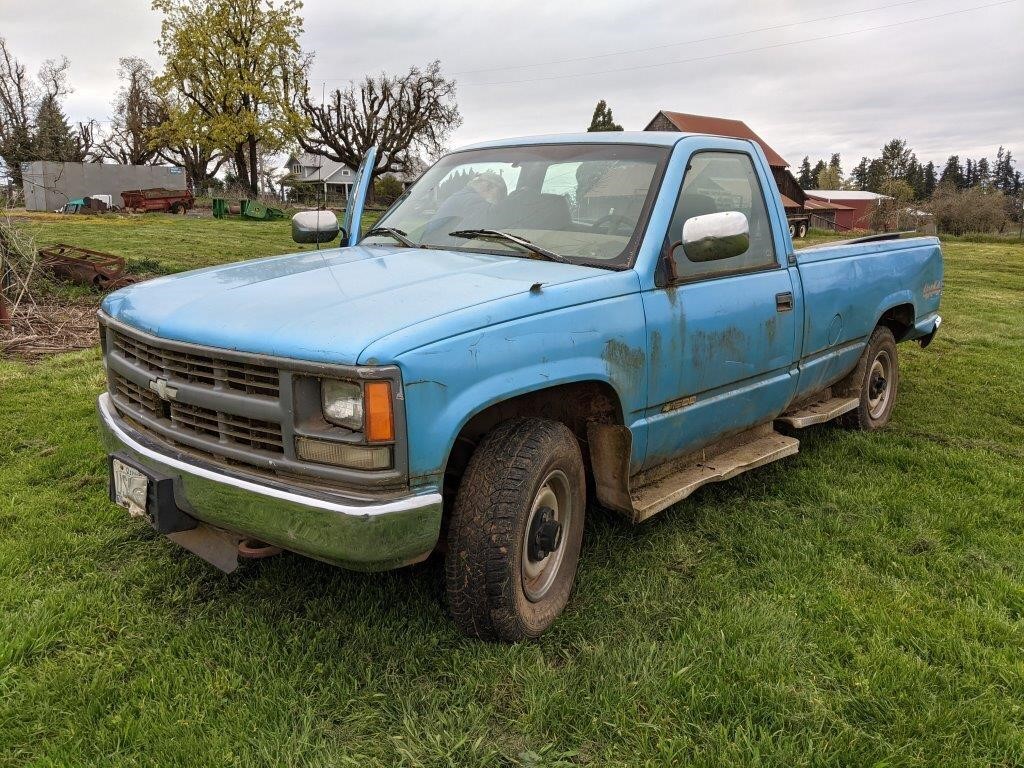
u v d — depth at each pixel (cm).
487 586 257
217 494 246
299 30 4716
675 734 231
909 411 619
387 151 5184
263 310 256
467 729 232
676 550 352
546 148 385
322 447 229
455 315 244
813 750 227
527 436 267
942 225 4784
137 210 3781
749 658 265
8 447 457
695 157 359
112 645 268
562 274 295
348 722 234
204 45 4516
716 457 388
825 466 466
